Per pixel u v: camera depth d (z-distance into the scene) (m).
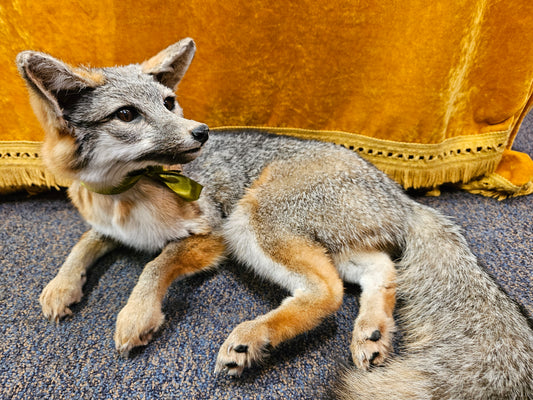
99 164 1.13
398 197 1.48
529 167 1.91
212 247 1.44
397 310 1.30
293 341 1.22
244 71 1.74
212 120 1.90
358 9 1.54
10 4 1.50
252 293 1.41
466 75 1.67
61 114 1.03
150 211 1.31
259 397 1.05
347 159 1.49
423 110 1.68
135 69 1.28
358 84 1.72
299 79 1.75
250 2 1.56
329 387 1.07
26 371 1.12
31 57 0.94
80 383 1.09
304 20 1.59
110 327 1.26
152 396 1.05
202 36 1.64
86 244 1.48
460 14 1.45
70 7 1.53
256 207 1.42
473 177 1.98
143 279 1.26
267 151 1.57
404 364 1.05
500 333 1.06
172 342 1.21
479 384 0.96
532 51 1.56
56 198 2.04
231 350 1.08
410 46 1.56
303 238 1.32
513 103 1.70
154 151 1.13
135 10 1.57
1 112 1.72
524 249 1.63
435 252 1.34
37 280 1.47
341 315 1.31
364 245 1.36
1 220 1.85
